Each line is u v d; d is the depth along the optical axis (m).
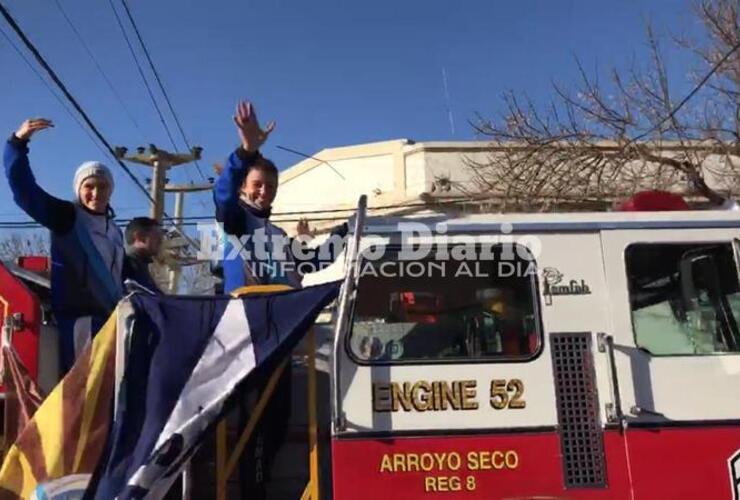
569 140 12.99
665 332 4.21
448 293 4.22
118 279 4.70
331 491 4.09
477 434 3.97
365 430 3.93
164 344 3.90
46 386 4.28
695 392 4.09
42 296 5.09
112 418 3.87
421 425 3.96
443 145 18.45
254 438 4.11
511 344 4.16
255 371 3.87
